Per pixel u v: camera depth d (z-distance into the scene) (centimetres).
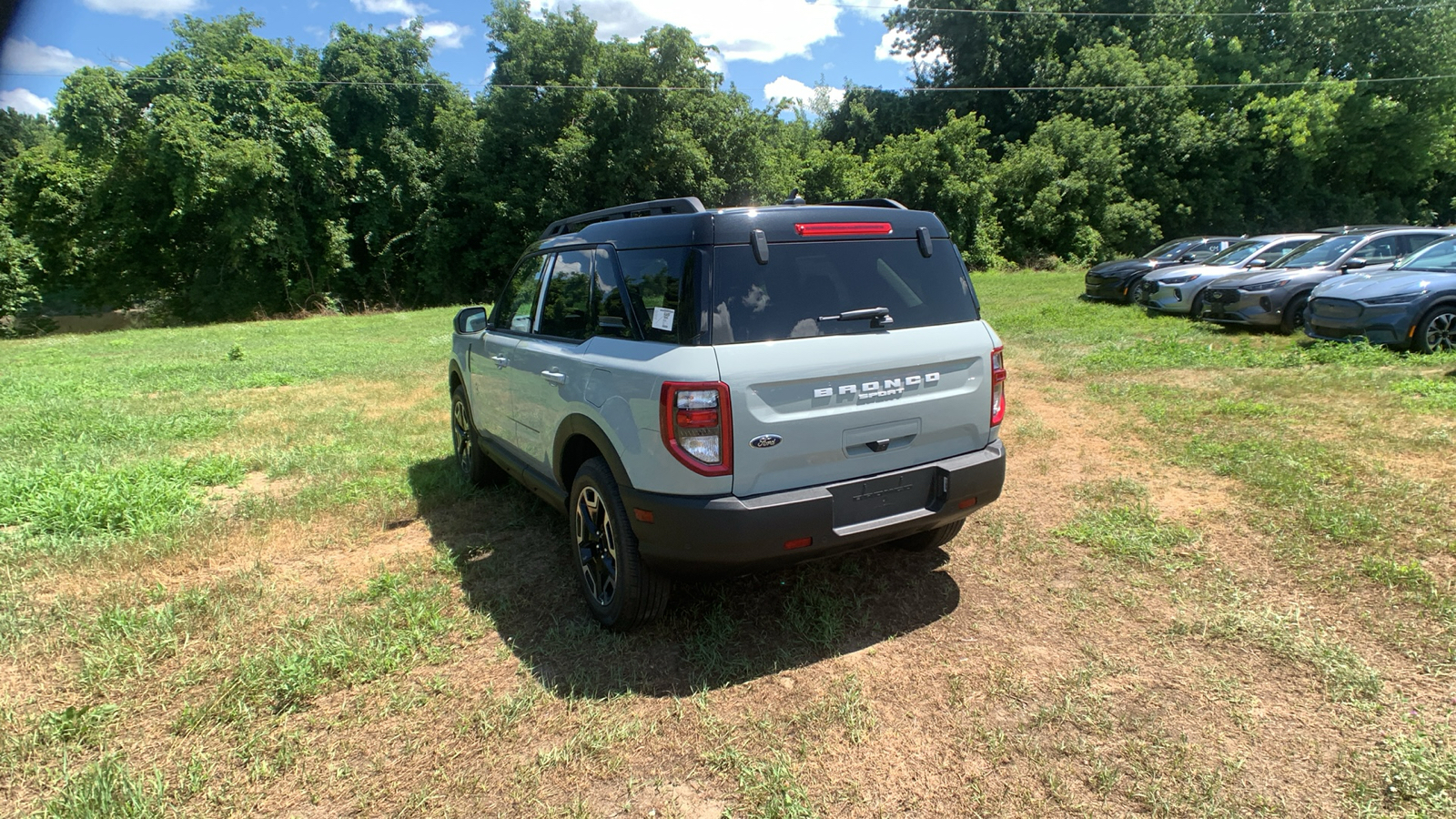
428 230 3209
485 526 484
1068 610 352
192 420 803
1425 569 360
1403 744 249
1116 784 241
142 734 283
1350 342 870
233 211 2812
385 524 494
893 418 323
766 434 296
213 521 492
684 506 293
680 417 288
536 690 305
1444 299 816
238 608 376
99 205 2814
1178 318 1301
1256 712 272
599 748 269
